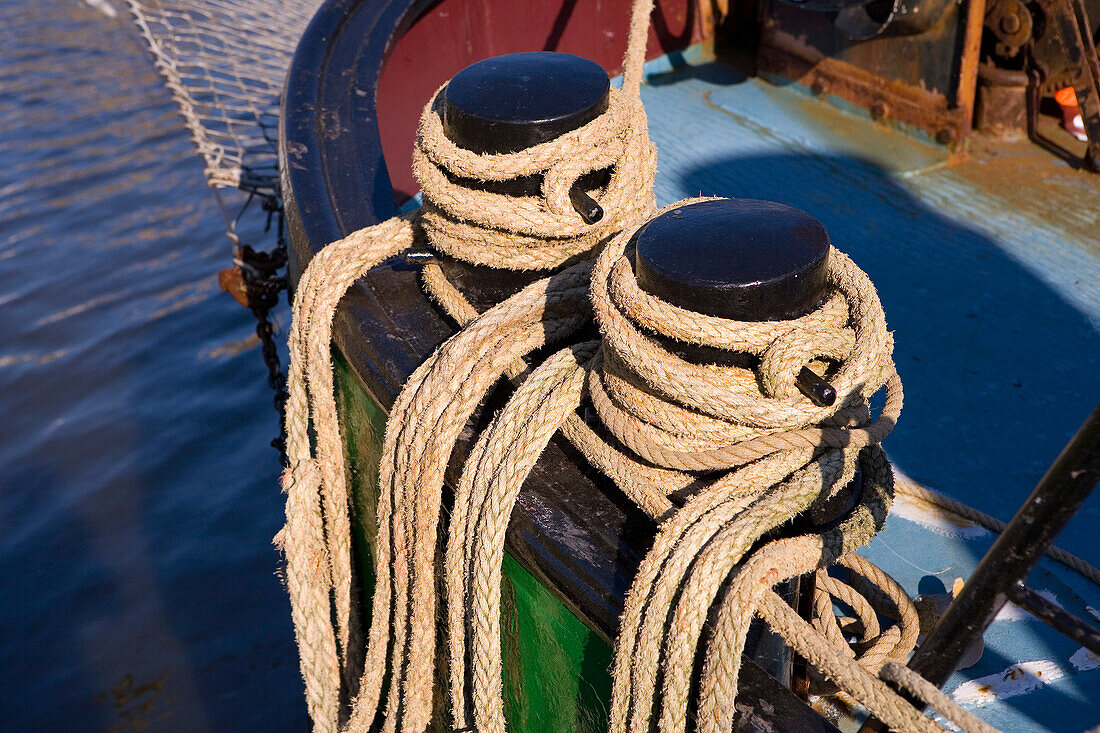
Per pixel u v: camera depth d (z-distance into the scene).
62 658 5.09
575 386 1.61
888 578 1.99
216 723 4.76
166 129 10.09
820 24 4.15
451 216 1.90
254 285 3.64
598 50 4.43
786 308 1.37
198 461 6.29
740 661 1.32
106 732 4.70
